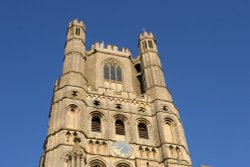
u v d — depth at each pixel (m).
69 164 50.72
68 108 62.16
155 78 74.56
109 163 56.59
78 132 58.34
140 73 81.88
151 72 76.44
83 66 73.31
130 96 69.81
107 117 64.25
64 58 75.06
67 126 59.03
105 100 67.31
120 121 65.12
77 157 51.06
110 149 58.72
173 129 64.75
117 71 78.06
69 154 52.00
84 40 80.69
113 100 67.81
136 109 67.56
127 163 57.44
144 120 66.19
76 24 83.06
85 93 66.62
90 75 75.69
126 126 64.00
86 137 59.28
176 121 66.00
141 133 63.78
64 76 69.12
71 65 71.50
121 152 58.66
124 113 66.00
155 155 60.06
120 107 66.94
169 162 57.50
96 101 66.44
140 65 83.19
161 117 65.62
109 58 80.19
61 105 62.91
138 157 58.47
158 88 72.00
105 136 60.75
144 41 85.06
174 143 61.72
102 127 62.38
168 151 59.78
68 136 57.44
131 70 79.62
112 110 65.81
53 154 55.00
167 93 71.50
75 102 63.38
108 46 83.44
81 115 61.53
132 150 59.56
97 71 76.06
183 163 58.09
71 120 60.72
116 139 60.91
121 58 81.38
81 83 67.75
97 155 57.09
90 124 62.31
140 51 83.88
